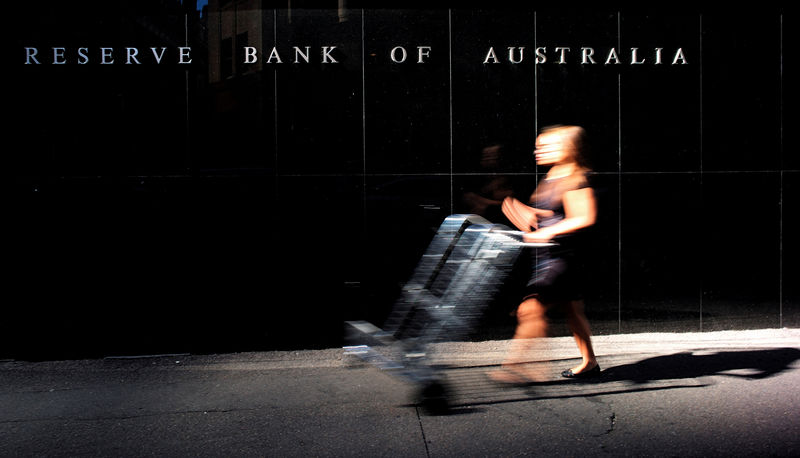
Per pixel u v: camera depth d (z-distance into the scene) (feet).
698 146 20.97
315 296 19.77
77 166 18.94
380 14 19.76
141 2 18.95
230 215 19.51
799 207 21.26
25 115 18.70
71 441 12.90
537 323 16.46
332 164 19.74
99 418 14.17
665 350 18.97
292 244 19.69
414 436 12.87
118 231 19.16
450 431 13.09
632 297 20.90
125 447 12.57
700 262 21.07
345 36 19.67
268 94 19.49
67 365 18.45
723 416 13.69
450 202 20.16
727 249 21.15
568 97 20.51
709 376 16.38
